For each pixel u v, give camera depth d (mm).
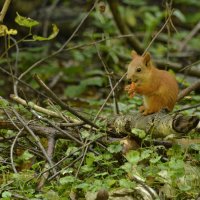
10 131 10477
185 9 25938
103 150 9883
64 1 23422
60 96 17250
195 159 9289
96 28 19719
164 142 9664
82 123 10070
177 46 21047
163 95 9578
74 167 9594
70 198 8602
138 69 9531
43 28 21594
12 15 21453
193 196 8562
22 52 18500
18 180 8891
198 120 9078
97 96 17250
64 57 20625
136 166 8875
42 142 10680
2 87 17391
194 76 16969
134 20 22156
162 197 8555
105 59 18234
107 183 8578
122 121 9805
